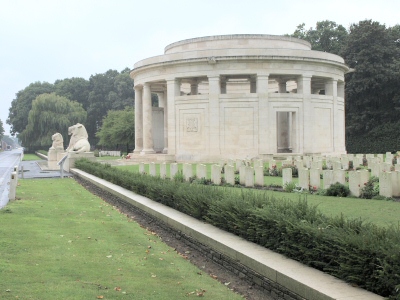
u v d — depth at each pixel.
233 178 26.62
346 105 77.75
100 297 8.67
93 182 29.67
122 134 89.75
